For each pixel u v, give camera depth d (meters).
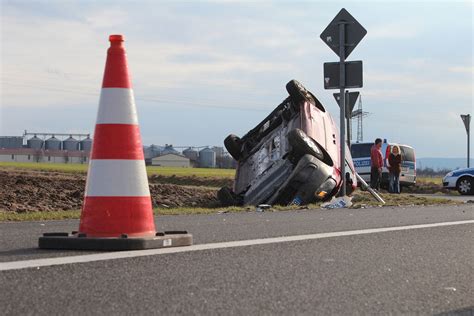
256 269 5.05
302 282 4.60
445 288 4.53
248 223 8.92
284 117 16.61
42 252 5.66
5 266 4.92
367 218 10.02
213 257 5.54
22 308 3.68
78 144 159.75
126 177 6.02
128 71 6.25
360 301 4.07
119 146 6.04
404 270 5.20
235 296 4.11
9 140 162.12
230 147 16.66
